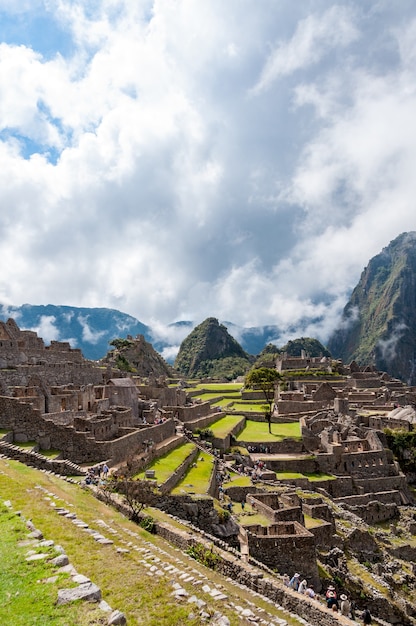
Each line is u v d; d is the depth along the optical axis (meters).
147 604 14.26
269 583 22.52
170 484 36.12
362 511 64.00
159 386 90.38
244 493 45.66
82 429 41.38
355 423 88.31
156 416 61.19
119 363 127.44
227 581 20.80
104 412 48.84
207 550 23.73
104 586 14.93
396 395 116.31
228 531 33.09
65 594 12.34
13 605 11.84
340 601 29.77
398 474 78.19
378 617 36.59
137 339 155.62
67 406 47.31
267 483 54.78
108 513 24.97
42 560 14.54
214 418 84.12
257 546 32.25
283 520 37.97
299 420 92.19
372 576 42.28
